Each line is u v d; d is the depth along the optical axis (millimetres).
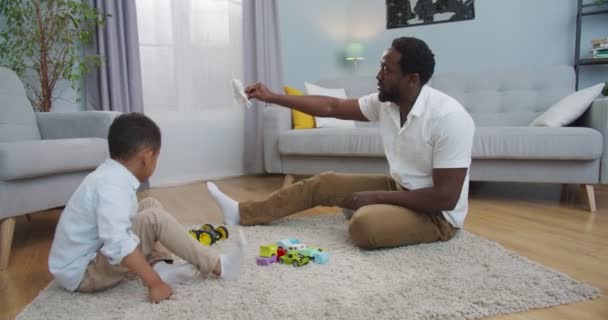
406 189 1710
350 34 4391
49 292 1275
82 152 1939
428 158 1607
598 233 1896
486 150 2453
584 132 2309
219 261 1312
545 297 1213
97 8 2896
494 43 3754
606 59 3371
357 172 2799
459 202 1675
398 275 1356
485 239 1727
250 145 3746
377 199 1639
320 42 4246
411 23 4031
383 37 4191
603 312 1151
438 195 1533
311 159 2908
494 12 3730
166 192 3031
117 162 1212
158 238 1281
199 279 1329
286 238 1763
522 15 3664
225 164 3719
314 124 3217
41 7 2820
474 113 3168
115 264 1184
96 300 1210
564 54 3604
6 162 1579
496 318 1119
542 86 3090
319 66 4262
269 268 1417
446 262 1465
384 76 1597
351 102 1914
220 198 1973
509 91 3150
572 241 1781
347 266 1432
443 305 1154
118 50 3014
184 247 1276
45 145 1757
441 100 1578
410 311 1118
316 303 1163
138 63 3102
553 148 2350
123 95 3043
